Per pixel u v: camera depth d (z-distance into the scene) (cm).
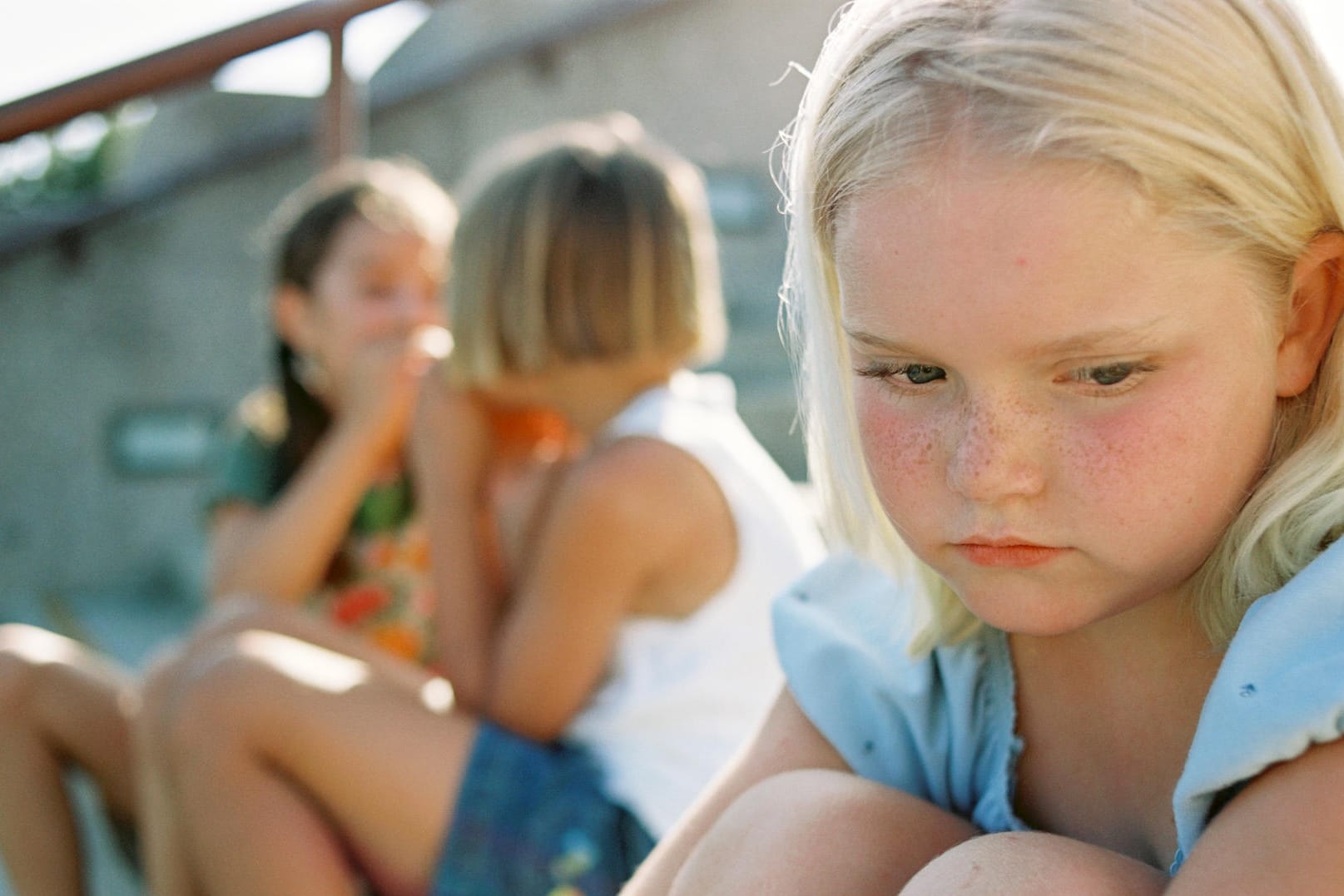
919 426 60
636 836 123
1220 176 55
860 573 88
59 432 462
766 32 455
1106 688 72
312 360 194
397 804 120
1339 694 54
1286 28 59
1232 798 59
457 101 463
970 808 80
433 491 159
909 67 58
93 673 149
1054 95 54
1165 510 57
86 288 461
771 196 468
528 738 131
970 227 55
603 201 142
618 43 463
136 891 170
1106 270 54
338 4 184
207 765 119
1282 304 59
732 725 131
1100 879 58
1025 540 58
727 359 421
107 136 494
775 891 67
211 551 194
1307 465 61
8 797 141
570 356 143
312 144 473
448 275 153
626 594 131
